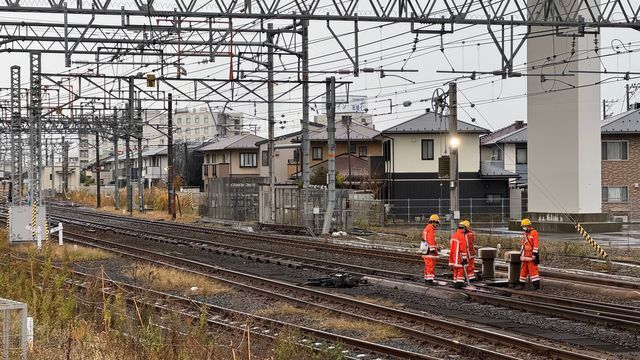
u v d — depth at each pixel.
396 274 27.64
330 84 45.16
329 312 19.69
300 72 37.62
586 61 49.81
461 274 24.08
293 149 84.56
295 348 14.05
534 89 52.72
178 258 32.78
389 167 68.75
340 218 49.91
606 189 63.78
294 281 26.91
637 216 63.81
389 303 21.73
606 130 62.78
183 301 21.34
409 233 48.81
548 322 18.61
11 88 48.69
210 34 33.62
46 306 17.08
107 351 13.70
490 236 43.25
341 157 78.12
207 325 17.66
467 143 67.81
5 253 30.70
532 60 52.16
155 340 13.76
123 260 32.78
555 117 51.59
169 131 68.31
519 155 77.31
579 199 50.53
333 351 14.26
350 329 17.58
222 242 42.56
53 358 13.38
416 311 20.55
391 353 14.77
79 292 22.06
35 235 41.62
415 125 68.19
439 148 68.00
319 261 31.77
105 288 23.05
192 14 26.00
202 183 110.81
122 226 57.28
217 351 13.88
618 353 15.24
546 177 52.34
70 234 47.72
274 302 21.75
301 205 50.44
